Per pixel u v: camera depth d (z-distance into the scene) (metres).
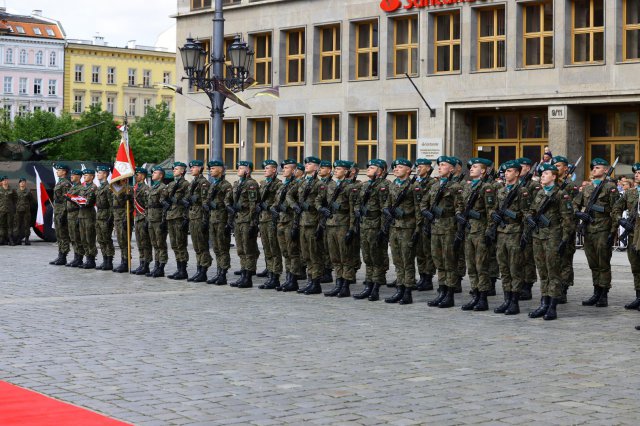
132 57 108.12
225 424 7.67
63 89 104.19
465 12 35.06
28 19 103.62
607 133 33.59
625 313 14.56
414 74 36.78
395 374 9.68
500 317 14.07
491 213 14.41
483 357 10.66
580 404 8.38
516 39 33.97
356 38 38.75
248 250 18.09
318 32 39.78
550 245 13.75
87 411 8.08
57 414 7.98
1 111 82.75
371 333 12.38
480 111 36.00
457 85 35.38
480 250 14.61
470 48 35.03
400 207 15.59
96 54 106.00
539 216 13.87
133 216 21.36
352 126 38.78
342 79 38.66
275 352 10.91
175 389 8.95
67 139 78.69
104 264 21.45
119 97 107.31
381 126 37.59
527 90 33.72
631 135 33.03
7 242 29.78
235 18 42.16
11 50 101.25
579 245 27.61
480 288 14.66
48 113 81.25
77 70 105.12
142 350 11.00
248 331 12.46
